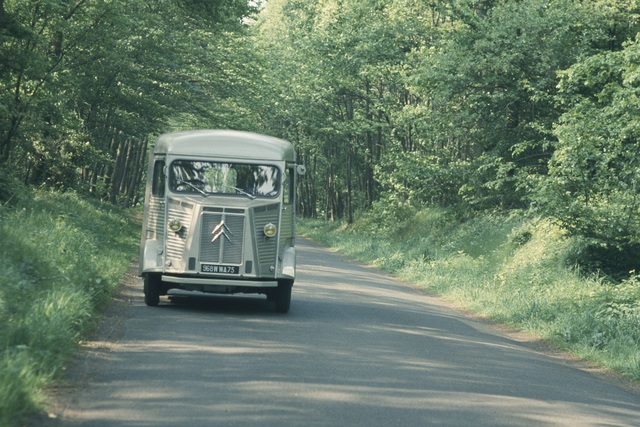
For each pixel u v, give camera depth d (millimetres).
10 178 34156
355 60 64312
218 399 10789
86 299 17125
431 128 53062
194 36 55281
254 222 20828
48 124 42312
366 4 66250
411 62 59000
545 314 23484
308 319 20047
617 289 25203
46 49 43969
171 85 56500
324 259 46094
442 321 22234
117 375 12047
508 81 45062
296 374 12781
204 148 21188
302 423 9773
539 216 31516
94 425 9266
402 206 61938
